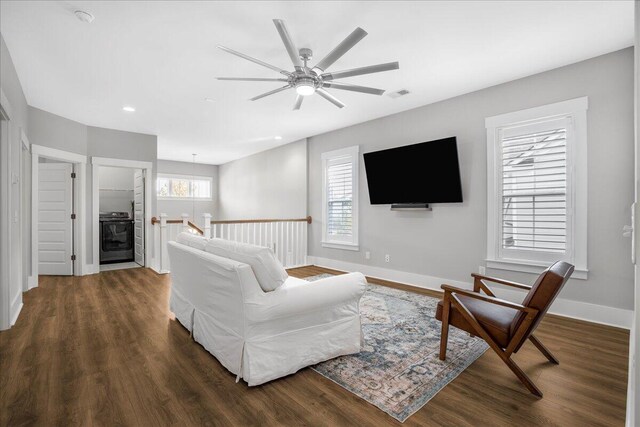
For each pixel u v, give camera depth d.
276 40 2.70
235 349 2.01
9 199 2.83
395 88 3.71
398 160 4.38
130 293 4.07
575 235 3.09
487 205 3.69
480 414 1.70
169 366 2.20
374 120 4.91
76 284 4.53
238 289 1.96
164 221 5.36
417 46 2.79
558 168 3.21
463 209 3.93
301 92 2.73
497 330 2.02
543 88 3.28
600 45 2.78
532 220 3.36
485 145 3.71
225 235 5.45
